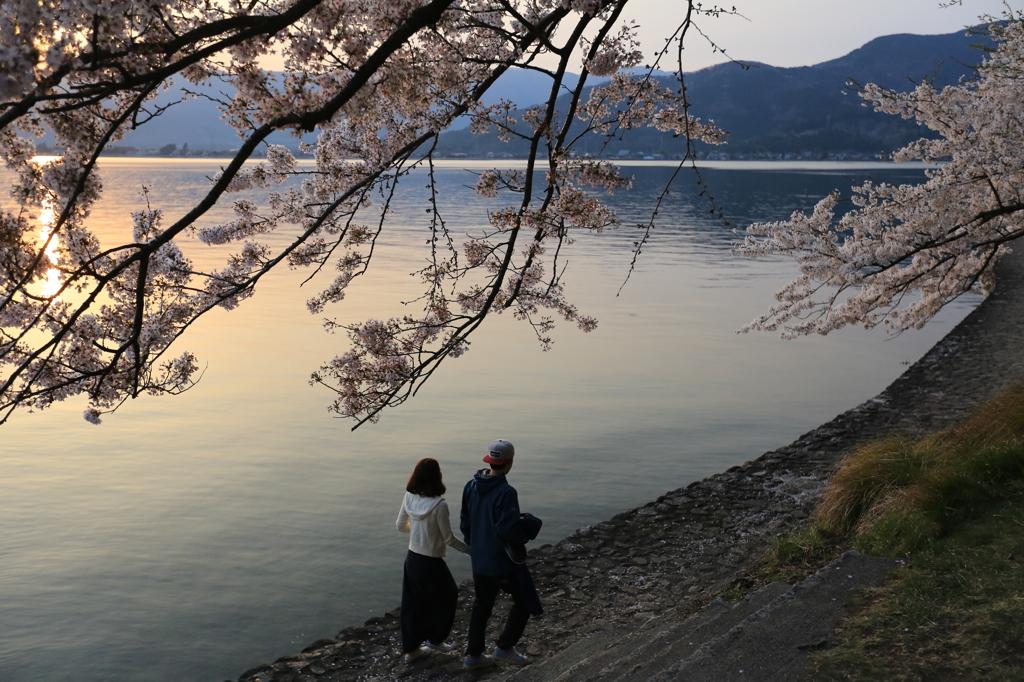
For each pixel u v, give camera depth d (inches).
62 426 662.5
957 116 400.2
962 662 159.6
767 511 410.9
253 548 428.1
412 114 148.6
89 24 84.6
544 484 522.0
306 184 175.9
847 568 219.5
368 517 471.8
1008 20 376.8
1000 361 730.8
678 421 676.1
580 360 940.6
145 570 402.9
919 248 426.9
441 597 265.7
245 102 118.6
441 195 4980.3
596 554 374.6
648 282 1680.6
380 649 292.7
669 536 389.7
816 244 439.8
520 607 252.5
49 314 144.3
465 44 154.3
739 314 1290.6
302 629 347.9
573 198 154.7
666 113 157.3
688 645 204.8
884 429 560.7
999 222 440.8
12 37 77.2
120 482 532.1
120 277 142.7
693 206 3924.7
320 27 118.3
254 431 650.8
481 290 201.0
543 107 150.1
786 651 173.3
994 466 291.0
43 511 480.4
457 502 507.5
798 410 714.2
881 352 984.9
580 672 219.8
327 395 766.5
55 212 120.3
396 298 1419.8
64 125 115.7
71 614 359.6
